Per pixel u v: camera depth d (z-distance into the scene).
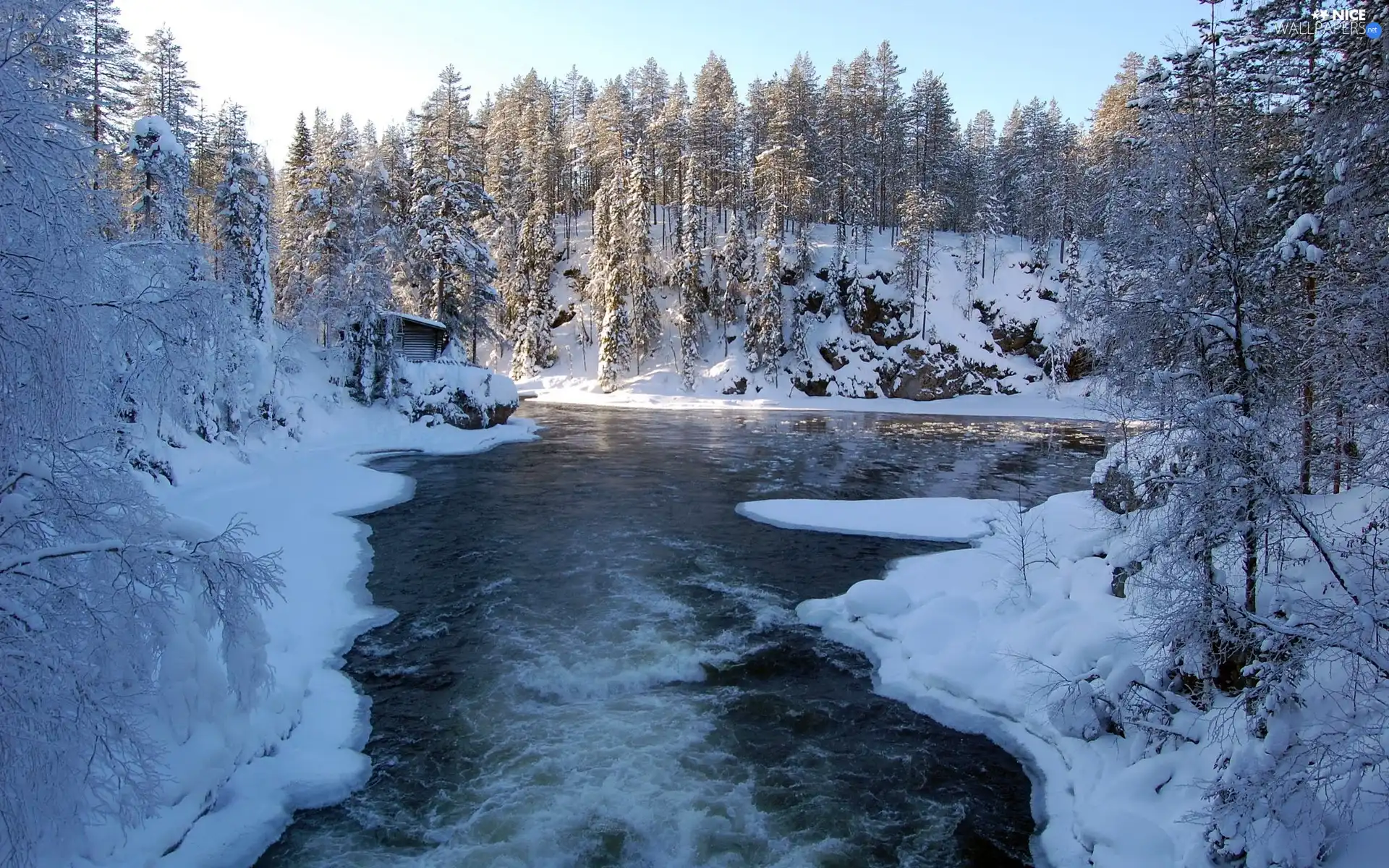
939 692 11.62
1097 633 10.99
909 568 17.00
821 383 62.59
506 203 70.69
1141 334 9.85
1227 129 10.84
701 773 9.53
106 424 6.59
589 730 10.47
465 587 15.81
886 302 65.12
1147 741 9.18
